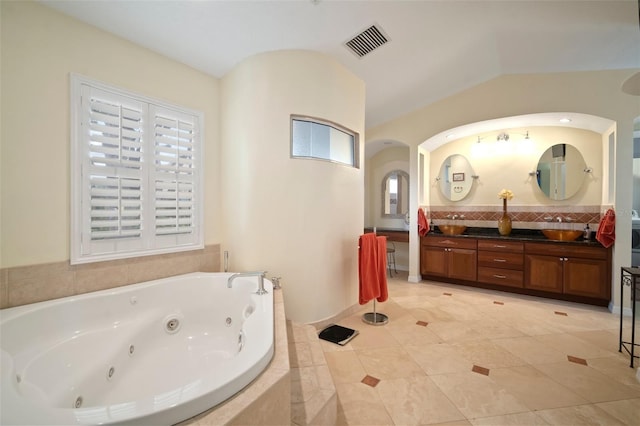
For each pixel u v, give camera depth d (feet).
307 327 7.55
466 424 4.73
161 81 7.47
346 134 9.61
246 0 5.96
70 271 5.92
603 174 10.98
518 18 7.62
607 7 7.04
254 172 7.96
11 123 5.19
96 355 5.41
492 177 13.42
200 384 3.08
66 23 5.83
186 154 7.97
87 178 6.12
